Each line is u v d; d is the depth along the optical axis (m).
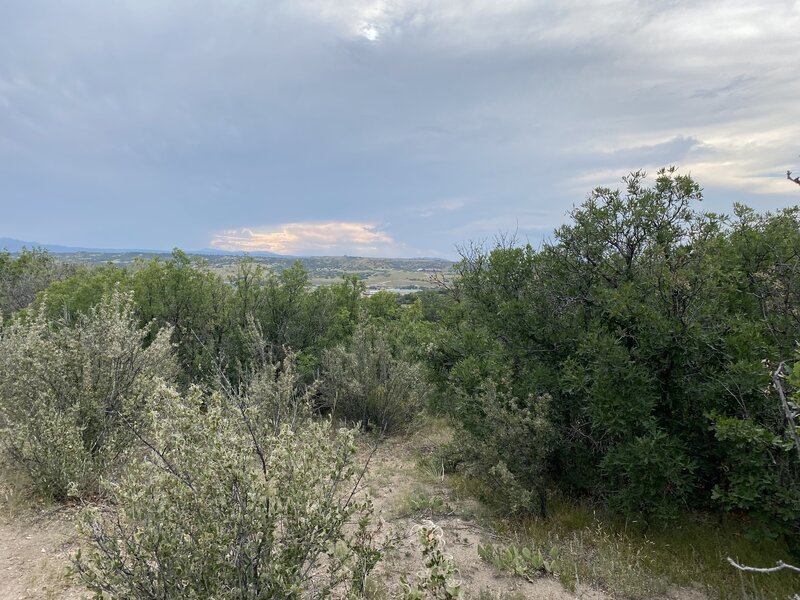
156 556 2.42
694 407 4.90
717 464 4.94
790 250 5.38
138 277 10.47
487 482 5.71
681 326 4.72
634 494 4.77
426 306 14.12
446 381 7.73
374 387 9.34
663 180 5.84
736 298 5.61
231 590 2.46
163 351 6.75
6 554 4.25
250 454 2.71
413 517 5.54
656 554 4.63
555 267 6.21
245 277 11.17
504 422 5.46
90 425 5.68
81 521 2.55
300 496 2.67
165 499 2.57
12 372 5.79
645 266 5.67
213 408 2.77
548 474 6.05
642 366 4.84
